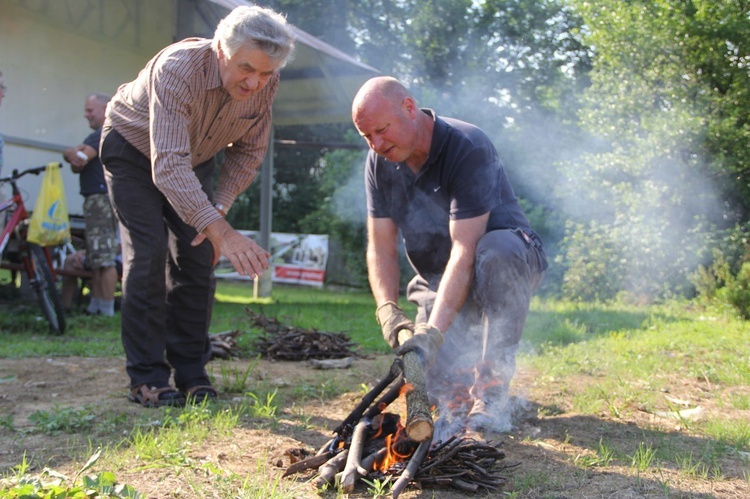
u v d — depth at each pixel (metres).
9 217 7.04
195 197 3.47
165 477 2.80
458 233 3.47
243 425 3.61
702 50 14.05
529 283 3.76
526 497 2.70
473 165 3.49
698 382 5.11
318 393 4.51
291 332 6.22
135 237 4.02
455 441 2.98
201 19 10.71
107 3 10.14
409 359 2.80
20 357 5.67
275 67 3.52
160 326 4.12
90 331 7.47
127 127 3.93
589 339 7.16
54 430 3.51
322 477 2.69
